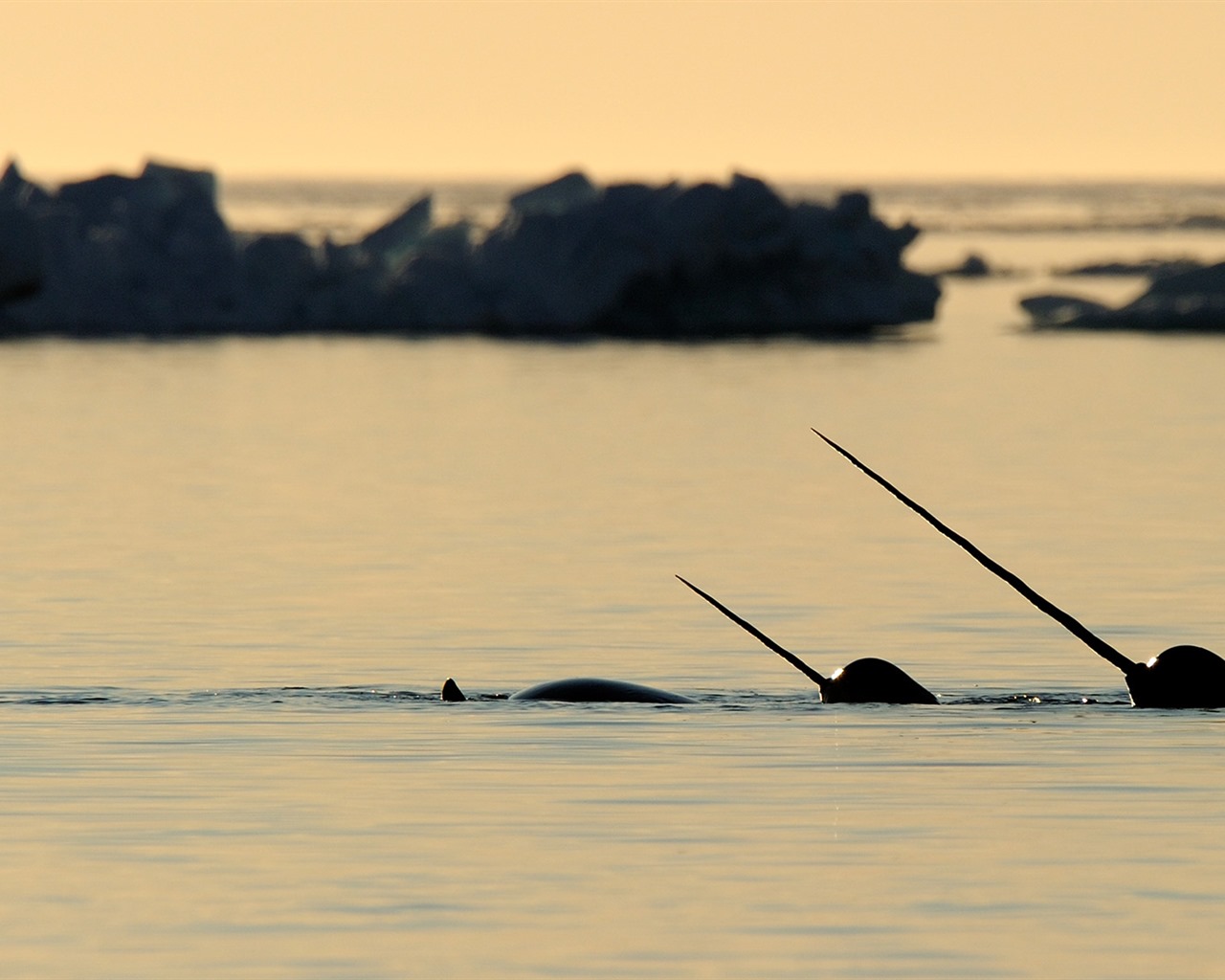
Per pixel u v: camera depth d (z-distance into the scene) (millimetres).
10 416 198625
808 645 88188
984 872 50906
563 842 53594
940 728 67500
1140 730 67125
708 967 44125
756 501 140500
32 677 79438
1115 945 45438
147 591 101938
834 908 48062
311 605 98062
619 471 158375
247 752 64312
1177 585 104625
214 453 170250
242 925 46906
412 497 142375
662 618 94812
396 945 45594
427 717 69688
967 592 102625
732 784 59719
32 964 44406
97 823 55688
